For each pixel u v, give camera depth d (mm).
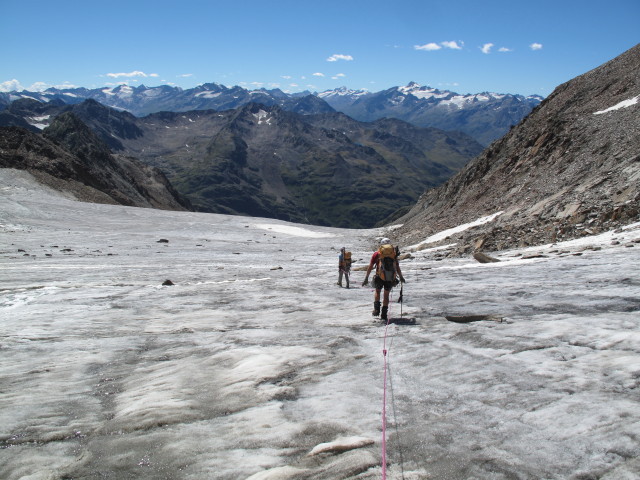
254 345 8352
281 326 10109
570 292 10523
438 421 4578
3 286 19656
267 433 4605
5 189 84312
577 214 25578
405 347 7297
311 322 10242
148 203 149375
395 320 9555
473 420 4531
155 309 13367
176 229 70250
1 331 10750
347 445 4191
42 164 108438
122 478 3992
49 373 7301
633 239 18047
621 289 10094
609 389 4867
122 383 6695
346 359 6910
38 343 9445
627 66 55375
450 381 5609
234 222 88625
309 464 3955
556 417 4371
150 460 4250
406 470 3754
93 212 76875
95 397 6184
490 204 51781
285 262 32781
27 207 68938
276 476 3756
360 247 56969
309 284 18125
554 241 24266
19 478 4062
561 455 3771
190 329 10414
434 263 23750
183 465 4121
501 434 4199
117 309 13594
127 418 5184
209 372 6863
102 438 4766
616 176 28469
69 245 43312
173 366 7340
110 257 34938
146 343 9258
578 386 5027
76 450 4590
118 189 138000
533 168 50812
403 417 4734
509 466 3691
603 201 25734
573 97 60188
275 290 16359
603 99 51875
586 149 41219
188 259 34375
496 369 5840
